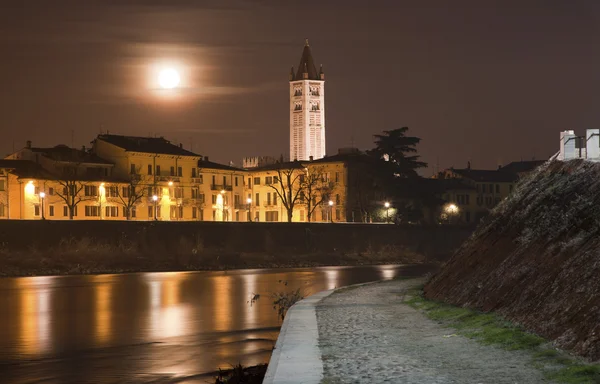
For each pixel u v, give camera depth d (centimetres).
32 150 13750
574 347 1783
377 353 1967
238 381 2614
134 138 15388
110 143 14625
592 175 2745
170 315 5138
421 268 11312
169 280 8612
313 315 2980
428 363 1795
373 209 16275
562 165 3155
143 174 14638
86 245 10306
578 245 2312
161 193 14850
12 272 9138
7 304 5984
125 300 6262
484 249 3216
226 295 6688
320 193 16412
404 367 1750
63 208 13338
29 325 4681
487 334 2152
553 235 2573
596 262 2095
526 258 2644
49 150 14062
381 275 9525
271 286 7725
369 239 13662
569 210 2592
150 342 3891
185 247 11256
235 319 4853
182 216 15338
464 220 18838
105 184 13762
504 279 2667
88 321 4866
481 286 2855
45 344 3878
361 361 1848
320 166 16662
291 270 10719
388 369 1730
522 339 1992
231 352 3522
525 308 2286
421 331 2388
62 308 5666
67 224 10325
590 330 1794
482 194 19200
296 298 4719
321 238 13000
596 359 1662
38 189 12925
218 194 16212
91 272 9631
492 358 1817
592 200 2519
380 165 16838
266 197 17288
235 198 16875
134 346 3766
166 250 11175
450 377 1617
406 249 14025
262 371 2723
